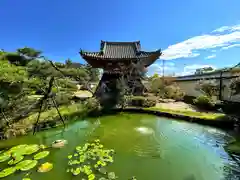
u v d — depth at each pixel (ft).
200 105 35.99
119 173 13.24
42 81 24.89
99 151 16.99
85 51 43.29
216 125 24.99
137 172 13.48
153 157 16.07
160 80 55.47
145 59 46.01
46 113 27.78
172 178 12.76
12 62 21.76
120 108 36.94
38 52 22.88
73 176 12.66
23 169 13.65
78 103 35.91
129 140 20.31
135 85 45.34
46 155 16.16
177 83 59.77
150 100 39.47
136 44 51.08
